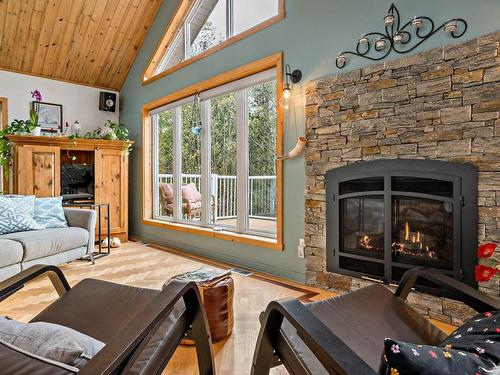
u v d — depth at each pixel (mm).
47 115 4875
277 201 3084
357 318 1273
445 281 1306
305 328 873
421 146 2199
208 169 4125
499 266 1902
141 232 5098
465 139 2020
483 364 675
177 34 4578
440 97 2113
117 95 5578
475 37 1981
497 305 1150
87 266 3465
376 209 2459
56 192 4305
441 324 2105
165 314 999
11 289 1295
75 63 4863
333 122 2654
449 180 2080
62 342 728
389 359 639
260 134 3479
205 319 1365
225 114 3912
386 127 2359
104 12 4348
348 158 2570
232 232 3697
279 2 3062
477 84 1970
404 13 2277
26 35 4227
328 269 2719
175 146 4590
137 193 5203
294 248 2971
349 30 2566
